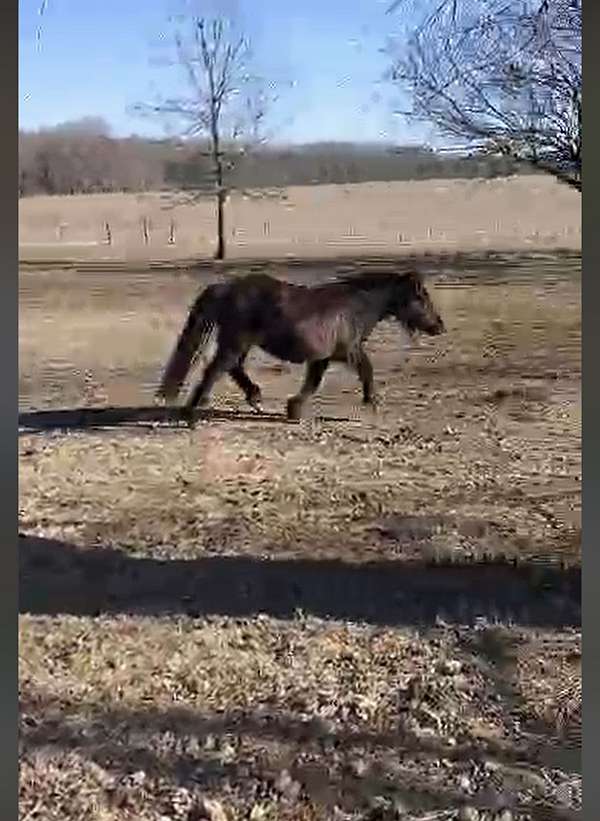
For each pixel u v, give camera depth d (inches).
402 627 165.0
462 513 209.9
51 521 206.5
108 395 257.1
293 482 225.9
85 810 116.6
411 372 250.7
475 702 142.3
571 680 146.4
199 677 149.7
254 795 120.7
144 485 221.5
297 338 253.9
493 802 118.3
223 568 187.8
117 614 170.2
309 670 152.8
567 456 228.8
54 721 136.4
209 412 255.8
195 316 260.4
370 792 120.8
